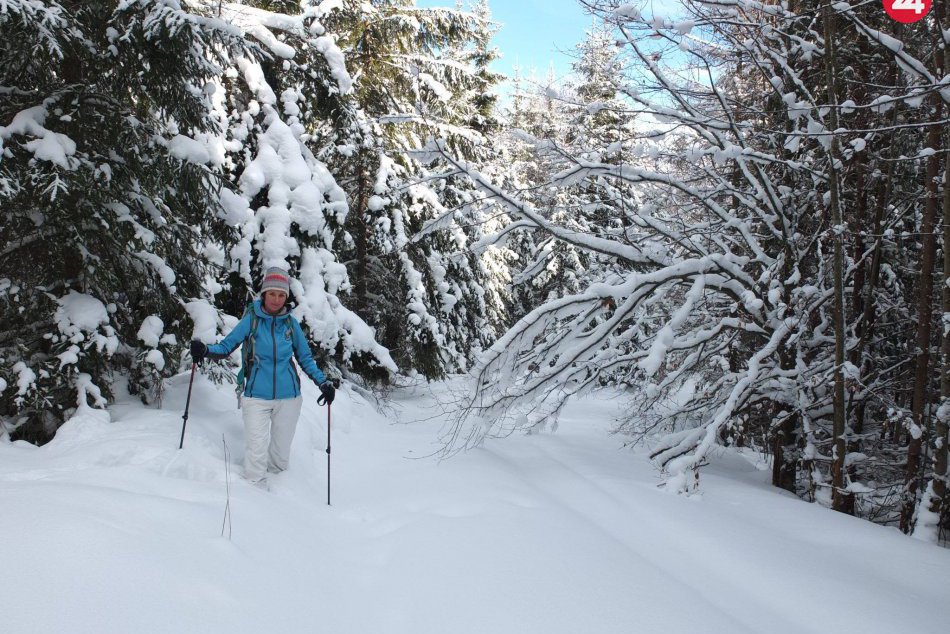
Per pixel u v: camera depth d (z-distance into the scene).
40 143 3.99
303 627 2.06
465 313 13.75
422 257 11.73
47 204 4.05
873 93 6.15
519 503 4.09
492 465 5.34
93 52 4.49
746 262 6.14
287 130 7.58
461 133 11.14
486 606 2.39
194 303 5.16
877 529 4.19
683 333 7.42
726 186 6.39
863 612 2.76
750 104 6.83
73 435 3.85
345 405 7.17
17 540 1.89
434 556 2.91
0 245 4.39
